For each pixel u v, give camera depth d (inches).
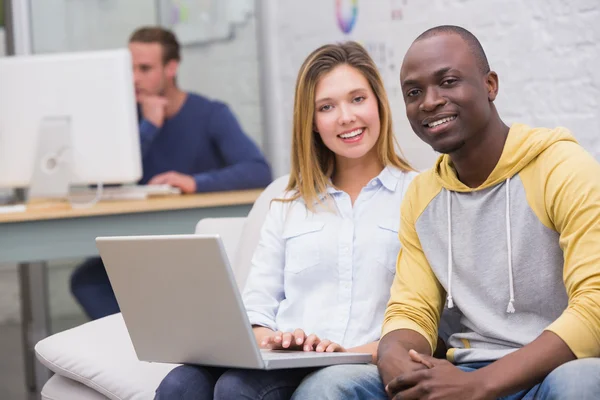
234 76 197.6
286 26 187.6
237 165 162.4
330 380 73.1
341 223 92.4
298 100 94.7
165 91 167.9
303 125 94.7
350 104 92.6
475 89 74.8
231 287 72.1
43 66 143.0
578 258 69.8
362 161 94.7
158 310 78.0
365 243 91.0
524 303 75.1
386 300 89.8
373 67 93.7
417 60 75.7
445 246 79.4
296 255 93.0
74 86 142.0
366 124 92.3
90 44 188.5
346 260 90.9
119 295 79.9
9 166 144.5
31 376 174.9
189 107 169.2
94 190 155.0
